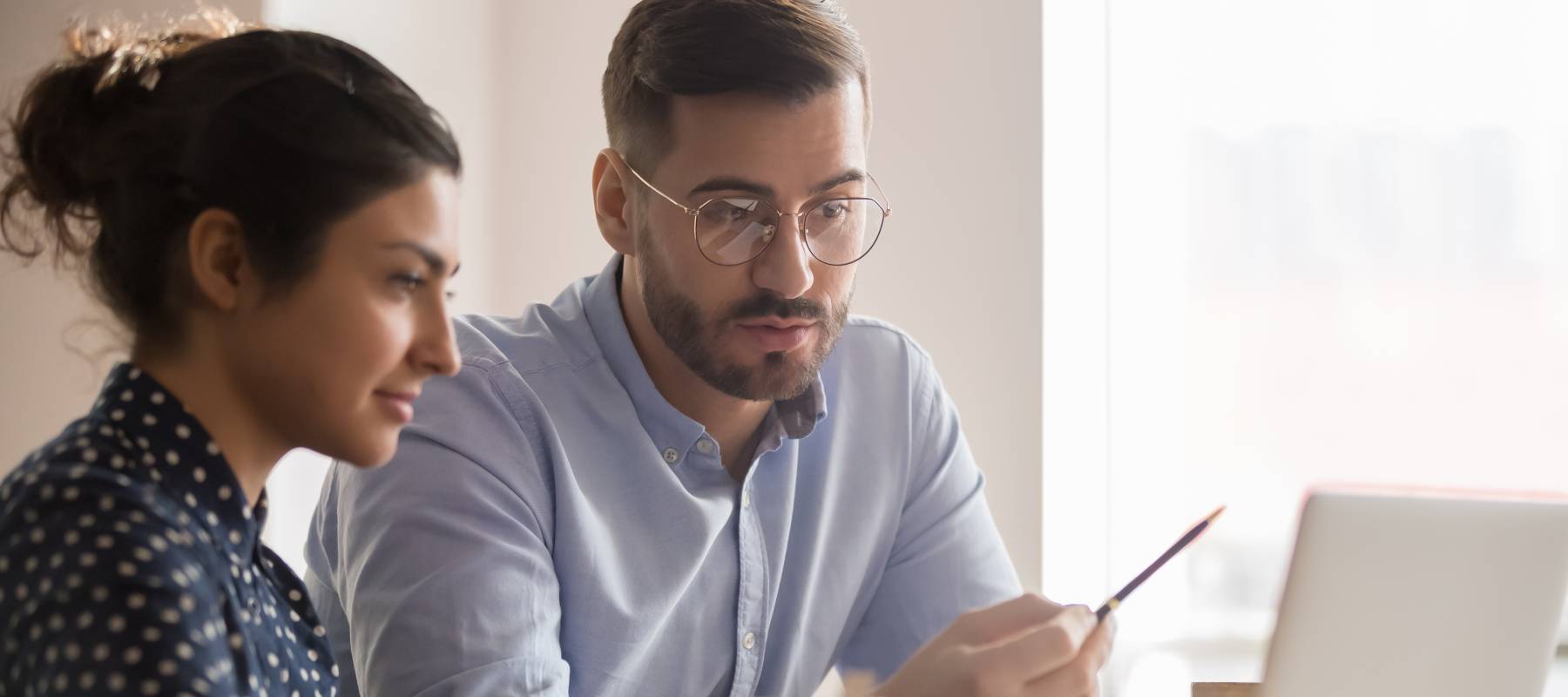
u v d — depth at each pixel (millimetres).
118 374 792
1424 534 1030
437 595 1103
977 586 1521
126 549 690
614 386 1318
